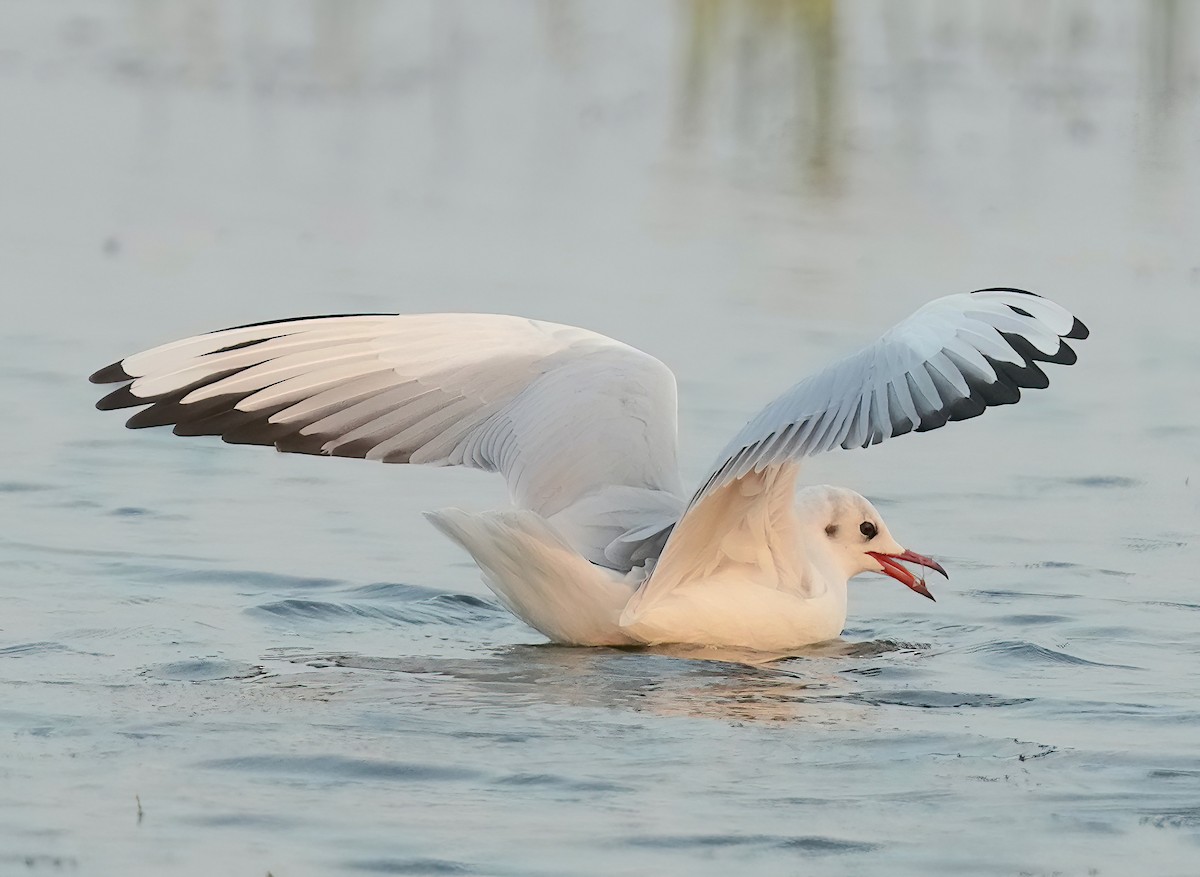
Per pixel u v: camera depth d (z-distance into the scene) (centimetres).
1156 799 816
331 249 2248
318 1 3944
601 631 1062
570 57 3550
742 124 3109
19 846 740
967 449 1616
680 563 1050
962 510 1434
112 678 973
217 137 2897
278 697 944
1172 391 1792
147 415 1085
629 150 2950
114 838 749
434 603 1170
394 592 1188
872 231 2441
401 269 2152
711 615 1073
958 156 2884
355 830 761
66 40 3506
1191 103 3219
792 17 3669
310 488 1447
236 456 1528
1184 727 927
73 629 1070
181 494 1406
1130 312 2064
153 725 891
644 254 2281
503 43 3650
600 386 1109
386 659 1036
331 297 1998
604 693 971
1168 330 1998
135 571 1205
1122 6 3866
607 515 1070
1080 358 1897
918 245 2355
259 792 802
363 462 1529
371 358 1122
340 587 1195
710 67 3475
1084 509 1436
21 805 782
